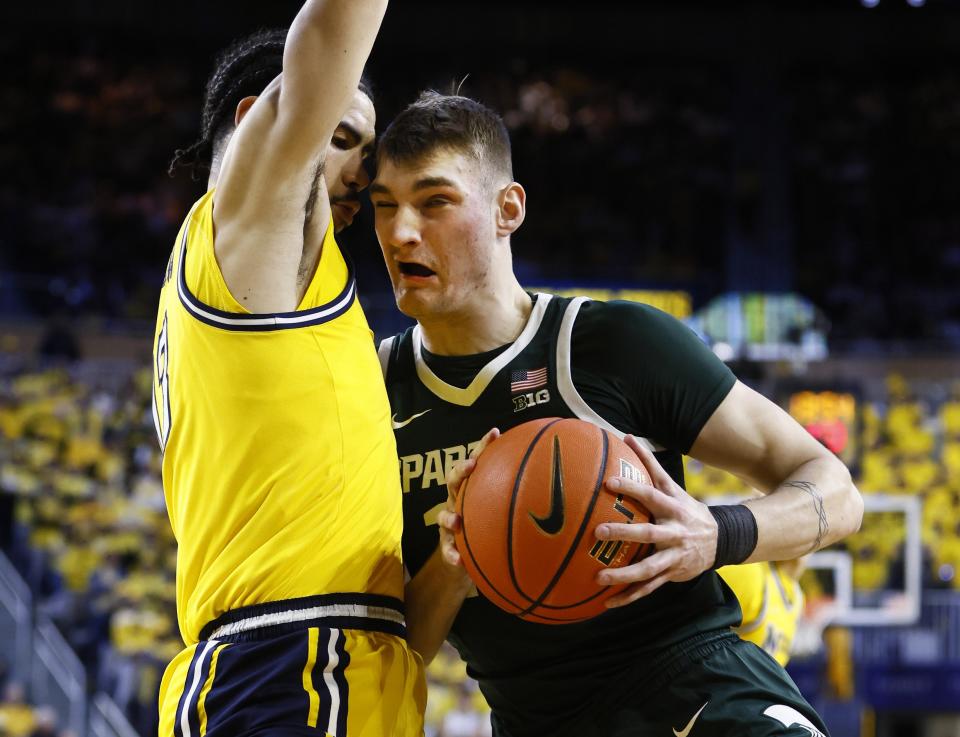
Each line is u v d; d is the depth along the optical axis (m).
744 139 20.41
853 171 20.34
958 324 18.09
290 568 2.71
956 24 20.97
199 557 2.80
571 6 20.98
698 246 19.53
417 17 20.80
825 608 13.02
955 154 20.55
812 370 15.60
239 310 2.65
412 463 3.14
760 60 20.95
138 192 19.28
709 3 21.06
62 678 11.05
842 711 12.73
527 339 3.08
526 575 2.58
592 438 2.65
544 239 19.34
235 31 20.41
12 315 15.74
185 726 2.69
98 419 14.57
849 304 18.50
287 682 2.66
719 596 3.16
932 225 19.84
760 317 16.62
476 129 2.93
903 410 14.84
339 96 2.51
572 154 20.42
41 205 18.59
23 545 13.23
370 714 2.74
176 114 20.22
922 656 12.92
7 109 19.58
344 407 2.73
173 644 12.16
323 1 2.46
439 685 12.62
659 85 21.38
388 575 2.88
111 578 12.91
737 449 3.03
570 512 2.55
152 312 17.03
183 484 2.84
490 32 20.94
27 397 14.55
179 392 2.80
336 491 2.73
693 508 2.63
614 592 2.60
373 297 15.84
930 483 14.20
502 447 2.69
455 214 2.88
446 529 2.74
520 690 3.15
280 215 2.61
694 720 2.92
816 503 2.87
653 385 3.01
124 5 19.84
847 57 21.11
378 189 2.92
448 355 3.13
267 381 2.67
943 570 13.90
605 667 3.04
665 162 20.44
